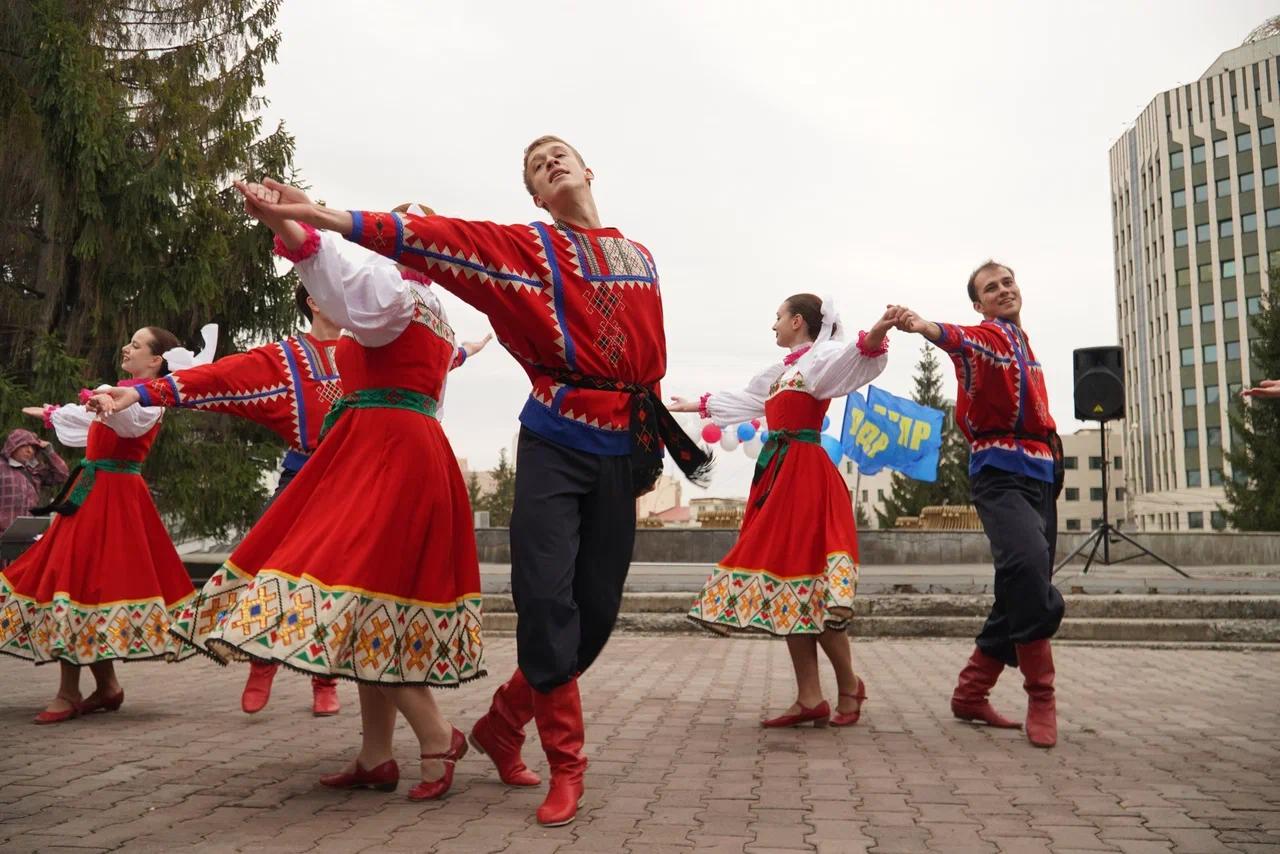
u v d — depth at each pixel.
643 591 10.58
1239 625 8.91
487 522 24.41
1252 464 37.03
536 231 3.36
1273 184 69.06
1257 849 2.91
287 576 3.19
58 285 16.92
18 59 16.12
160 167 16.42
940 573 13.16
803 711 4.91
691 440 3.55
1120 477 94.50
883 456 12.56
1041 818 3.25
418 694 3.49
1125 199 84.19
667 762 4.12
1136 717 5.26
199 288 16.86
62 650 4.93
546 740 3.27
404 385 3.46
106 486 5.18
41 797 3.47
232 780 3.74
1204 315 72.44
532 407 3.41
